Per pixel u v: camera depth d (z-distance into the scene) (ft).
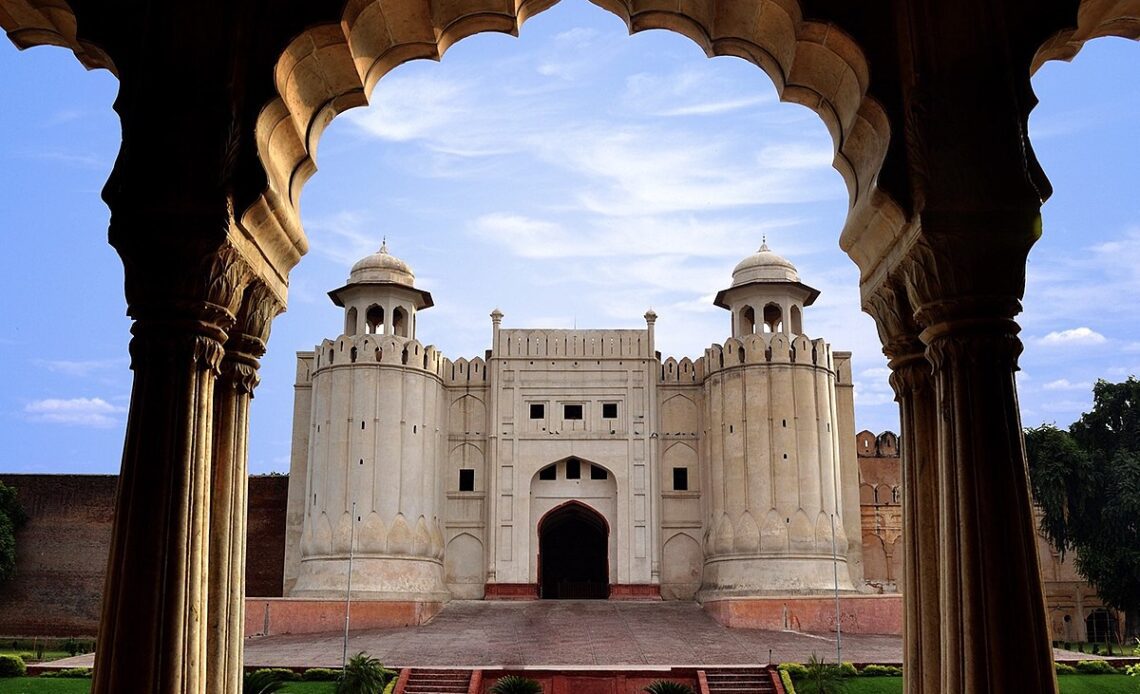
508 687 48.19
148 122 11.50
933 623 12.20
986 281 11.33
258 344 12.86
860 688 51.01
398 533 78.84
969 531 10.78
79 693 48.80
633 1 14.17
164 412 10.97
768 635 68.08
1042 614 10.59
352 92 13.46
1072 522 81.00
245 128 11.75
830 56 12.82
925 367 12.69
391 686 51.49
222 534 12.17
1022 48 12.05
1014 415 11.12
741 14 13.56
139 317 11.22
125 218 11.23
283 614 71.36
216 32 11.78
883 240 12.58
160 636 10.43
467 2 13.57
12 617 81.76
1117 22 13.43
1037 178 11.74
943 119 11.65
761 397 80.74
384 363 81.61
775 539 77.87
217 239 11.22
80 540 83.10
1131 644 79.87
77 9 12.15
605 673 53.47
